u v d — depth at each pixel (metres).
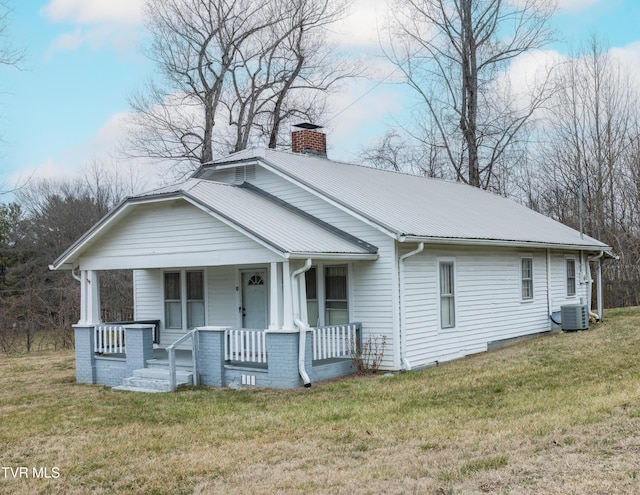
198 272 18.17
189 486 7.40
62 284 37.47
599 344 16.97
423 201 18.58
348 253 13.91
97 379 16.00
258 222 14.00
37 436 10.20
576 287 23.69
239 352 14.43
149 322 18.75
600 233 33.25
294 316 13.20
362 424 9.76
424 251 15.67
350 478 7.19
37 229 41.06
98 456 8.82
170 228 14.83
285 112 33.81
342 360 14.66
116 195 45.22
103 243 16.05
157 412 11.59
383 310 14.73
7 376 17.70
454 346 16.58
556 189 36.88
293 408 11.20
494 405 10.61
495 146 32.91
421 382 13.05
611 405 9.56
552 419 9.08
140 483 7.60
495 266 18.73
